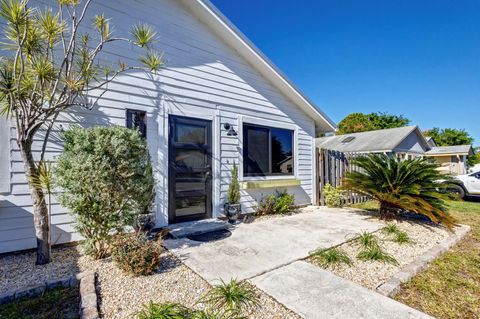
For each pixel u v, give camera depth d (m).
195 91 5.09
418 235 4.16
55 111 2.96
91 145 2.91
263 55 5.86
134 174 3.20
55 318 1.98
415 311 2.01
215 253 3.28
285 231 4.43
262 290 2.32
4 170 3.21
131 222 3.24
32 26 2.74
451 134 27.80
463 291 2.49
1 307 2.11
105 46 4.03
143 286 2.36
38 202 2.87
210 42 5.37
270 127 6.53
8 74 2.65
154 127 4.50
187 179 4.93
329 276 2.62
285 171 6.88
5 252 3.20
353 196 7.97
